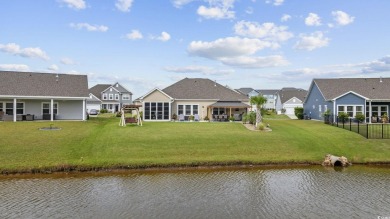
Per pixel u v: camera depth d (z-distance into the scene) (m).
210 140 26.06
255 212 13.45
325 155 23.52
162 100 41.53
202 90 46.16
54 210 13.58
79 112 40.94
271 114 70.19
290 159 22.61
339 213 13.38
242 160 22.08
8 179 18.25
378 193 16.02
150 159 21.56
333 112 40.72
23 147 22.89
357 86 44.41
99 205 14.18
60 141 24.81
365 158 23.20
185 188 16.75
